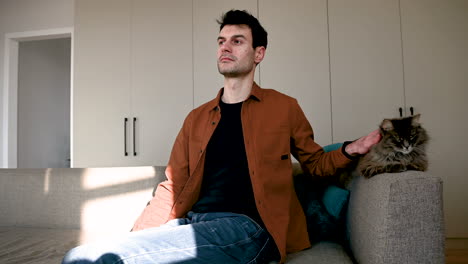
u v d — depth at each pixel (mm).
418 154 984
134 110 2992
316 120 2709
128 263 710
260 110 1122
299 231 1070
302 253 1020
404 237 756
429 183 766
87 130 3049
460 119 2533
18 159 4332
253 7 2826
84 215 1479
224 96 1227
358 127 2656
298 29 2760
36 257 1065
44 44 4930
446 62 2570
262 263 935
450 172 2514
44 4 3652
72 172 1531
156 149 2941
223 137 1114
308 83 2730
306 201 1240
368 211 873
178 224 1019
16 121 3807
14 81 3787
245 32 1164
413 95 2598
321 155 1159
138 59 3006
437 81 2574
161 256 756
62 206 1501
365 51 2670
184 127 1265
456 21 2570
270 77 2777
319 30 2732
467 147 2512
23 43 4477
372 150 979
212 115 1177
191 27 2928
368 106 2650
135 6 3039
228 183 1047
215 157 1105
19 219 1529
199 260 797
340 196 1141
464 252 2318
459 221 2482
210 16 2898
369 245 836
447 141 2533
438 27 2592
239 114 1138
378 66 2648
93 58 3076
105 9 3088
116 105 3020
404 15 2631
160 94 2955
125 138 2984
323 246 1100
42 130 4887
